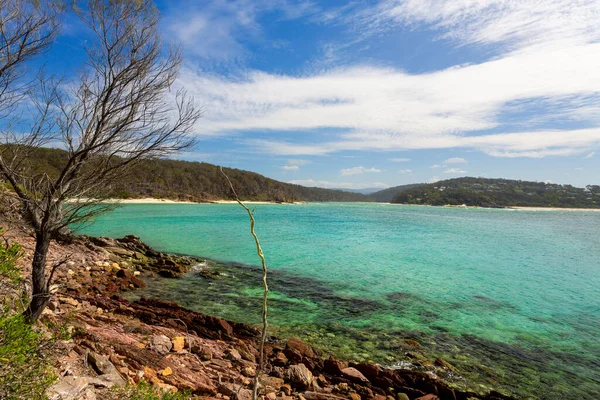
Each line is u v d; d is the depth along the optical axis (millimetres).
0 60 4715
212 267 18797
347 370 7363
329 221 54844
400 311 12672
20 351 3000
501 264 23250
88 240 19172
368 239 33438
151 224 40438
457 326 11438
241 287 14852
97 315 8133
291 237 32875
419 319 11922
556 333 11227
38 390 3068
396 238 35031
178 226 39125
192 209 74250
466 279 18391
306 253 24266
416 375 7566
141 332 7402
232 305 12344
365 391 6617
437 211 113312
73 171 5000
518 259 25609
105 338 6301
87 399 3721
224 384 5703
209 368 6391
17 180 4859
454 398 6945
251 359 7434
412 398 6781
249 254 23250
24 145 4918
